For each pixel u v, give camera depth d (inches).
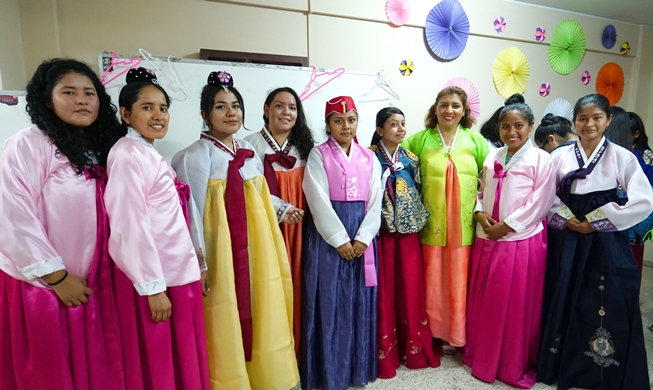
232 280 50.0
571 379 63.5
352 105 60.3
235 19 85.6
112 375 41.0
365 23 99.1
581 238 62.0
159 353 42.0
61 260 37.7
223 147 53.2
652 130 150.6
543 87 129.7
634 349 58.9
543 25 125.0
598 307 60.6
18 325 38.0
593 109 58.8
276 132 60.6
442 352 75.5
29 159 37.4
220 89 51.5
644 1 122.8
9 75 65.9
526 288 64.1
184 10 81.1
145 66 75.3
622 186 60.1
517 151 64.4
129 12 77.2
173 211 43.7
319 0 92.1
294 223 57.6
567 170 62.8
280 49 90.6
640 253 76.9
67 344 38.8
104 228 40.8
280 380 54.0
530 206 61.5
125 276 41.4
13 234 35.4
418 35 106.6
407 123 108.7
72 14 73.5
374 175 63.0
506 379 64.8
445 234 69.4
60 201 38.7
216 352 49.6
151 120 43.4
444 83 112.1
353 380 63.2
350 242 59.6
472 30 113.6
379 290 65.6
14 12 68.3
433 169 69.4
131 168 40.6
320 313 60.2
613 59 142.9
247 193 53.4
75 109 38.8
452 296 69.9
